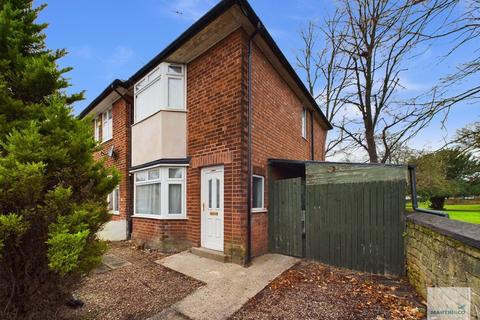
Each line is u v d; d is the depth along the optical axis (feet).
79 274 11.53
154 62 27.40
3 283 10.30
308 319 12.63
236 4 19.38
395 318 12.47
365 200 20.12
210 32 22.72
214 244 23.52
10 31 11.80
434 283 13.12
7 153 10.83
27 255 10.57
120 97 36.17
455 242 10.82
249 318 12.89
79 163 11.93
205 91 24.98
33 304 10.69
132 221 32.30
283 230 24.93
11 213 9.59
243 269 19.92
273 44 24.88
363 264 19.77
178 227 25.90
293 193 24.30
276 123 29.14
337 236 21.21
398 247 18.53
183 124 26.71
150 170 28.43
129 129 34.53
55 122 11.46
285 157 31.32
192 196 25.46
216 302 14.51
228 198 22.17
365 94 46.24
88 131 12.46
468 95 15.26
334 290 16.14
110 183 12.95
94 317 13.12
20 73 11.84
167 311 13.62
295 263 21.79
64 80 12.81
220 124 23.27
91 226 11.65
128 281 17.89
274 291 16.05
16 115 11.66
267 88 27.14
